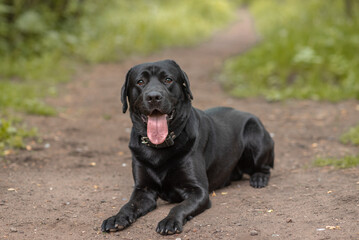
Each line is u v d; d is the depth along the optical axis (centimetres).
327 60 1287
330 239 400
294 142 837
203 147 539
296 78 1284
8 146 753
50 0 1811
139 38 2027
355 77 1201
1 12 1508
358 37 1366
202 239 423
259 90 1257
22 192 567
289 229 431
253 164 630
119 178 646
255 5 4600
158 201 556
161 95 479
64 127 907
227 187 611
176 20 2677
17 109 973
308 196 527
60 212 506
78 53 1656
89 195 568
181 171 509
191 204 477
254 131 626
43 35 1633
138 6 2611
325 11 1856
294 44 1439
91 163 712
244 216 475
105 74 1489
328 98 1135
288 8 2883
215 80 1447
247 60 1498
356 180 571
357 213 454
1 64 1359
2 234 443
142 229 456
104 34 1908
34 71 1365
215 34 2777
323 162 681
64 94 1208
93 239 435
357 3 1698
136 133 527
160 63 517
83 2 1959
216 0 3719
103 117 1014
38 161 704
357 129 843
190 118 529
